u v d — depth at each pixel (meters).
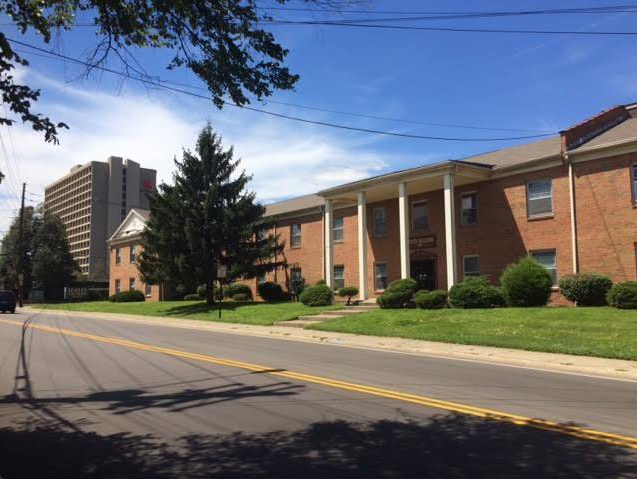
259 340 17.45
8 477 5.08
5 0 5.49
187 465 5.27
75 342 16.58
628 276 20.05
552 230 22.44
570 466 5.04
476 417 6.88
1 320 28.88
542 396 8.23
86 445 6.03
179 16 6.01
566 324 16.22
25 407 7.91
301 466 5.16
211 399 8.19
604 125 23.72
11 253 62.50
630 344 13.12
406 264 24.95
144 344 16.00
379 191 27.45
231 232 31.81
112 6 5.92
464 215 25.88
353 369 10.97
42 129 5.54
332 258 28.62
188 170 32.78
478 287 21.64
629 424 6.51
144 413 7.40
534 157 23.33
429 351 13.96
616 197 20.53
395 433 6.19
